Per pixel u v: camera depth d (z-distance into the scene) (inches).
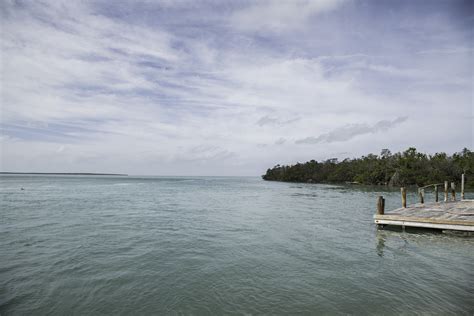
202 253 446.0
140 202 1226.0
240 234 582.9
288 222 728.3
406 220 609.3
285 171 5851.4
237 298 292.7
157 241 520.1
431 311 264.8
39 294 299.7
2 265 385.1
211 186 3203.7
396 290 311.0
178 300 288.0
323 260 414.6
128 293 303.4
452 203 898.7
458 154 3380.9
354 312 264.4
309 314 261.4
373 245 502.3
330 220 763.4
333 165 4788.4
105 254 438.3
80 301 285.4
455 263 404.8
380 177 3376.0
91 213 858.8
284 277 348.8
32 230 601.9
